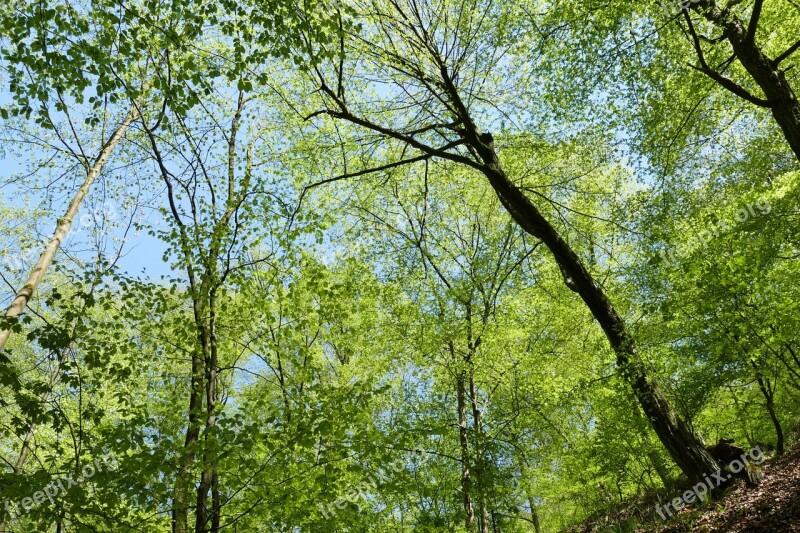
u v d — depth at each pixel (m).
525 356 11.48
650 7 9.48
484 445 9.62
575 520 18.75
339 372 10.87
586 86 10.39
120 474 4.86
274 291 7.05
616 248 14.21
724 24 8.30
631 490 13.88
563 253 9.16
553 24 10.01
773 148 13.68
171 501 5.35
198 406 6.28
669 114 10.97
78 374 5.63
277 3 5.90
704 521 9.12
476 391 12.23
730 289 8.01
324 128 10.95
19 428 5.18
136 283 6.04
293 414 5.98
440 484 10.08
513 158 11.96
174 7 5.73
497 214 13.79
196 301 6.57
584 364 12.94
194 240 6.56
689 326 9.43
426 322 11.38
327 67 10.28
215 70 6.09
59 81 5.51
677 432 8.38
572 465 12.30
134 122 9.33
